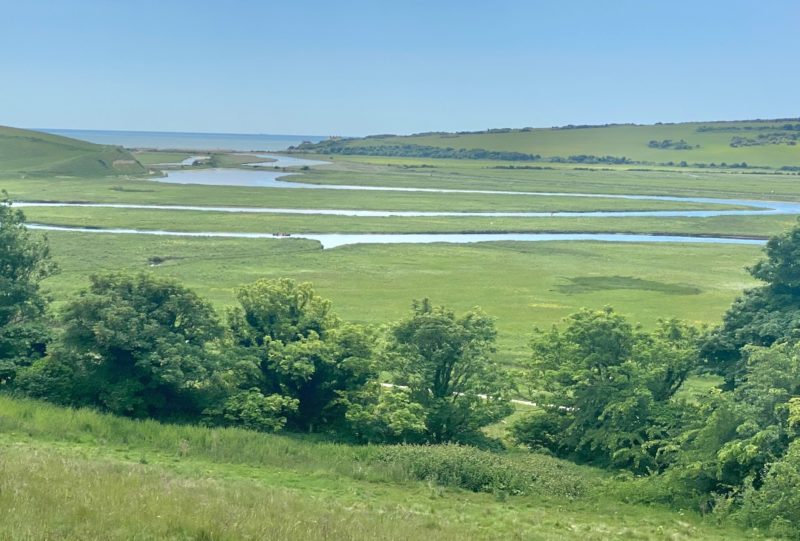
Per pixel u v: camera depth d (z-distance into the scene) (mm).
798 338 26359
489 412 28250
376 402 28219
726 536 18719
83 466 16781
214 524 12500
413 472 23000
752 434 21953
